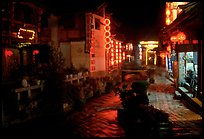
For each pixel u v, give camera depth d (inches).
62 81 553.3
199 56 551.8
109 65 1068.5
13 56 740.7
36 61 757.9
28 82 510.3
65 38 705.6
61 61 631.8
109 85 847.1
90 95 718.5
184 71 760.3
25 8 676.7
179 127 422.6
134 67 1338.6
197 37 569.6
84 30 730.2
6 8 562.6
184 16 529.7
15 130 421.4
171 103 637.3
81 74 712.4
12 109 451.5
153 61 2477.9
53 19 670.5
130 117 414.9
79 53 775.1
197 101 546.0
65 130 423.8
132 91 471.8
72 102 566.6
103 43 924.0
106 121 477.1
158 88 925.8
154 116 390.9
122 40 1365.7
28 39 665.0
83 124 459.8
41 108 508.4
